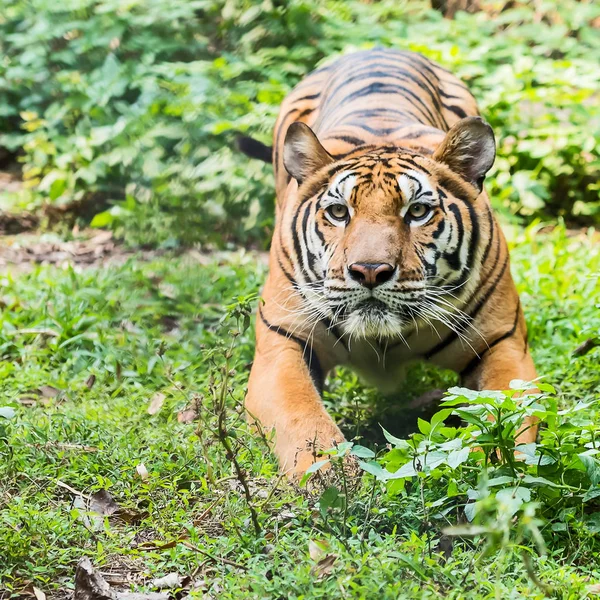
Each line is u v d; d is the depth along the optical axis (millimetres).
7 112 18016
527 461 6477
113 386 9188
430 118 9609
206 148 14898
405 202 7336
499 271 8094
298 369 7926
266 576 5695
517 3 21234
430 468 6086
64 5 18062
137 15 17578
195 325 10805
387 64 9898
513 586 5465
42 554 6008
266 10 17578
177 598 5746
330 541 5738
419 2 21734
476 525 5117
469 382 8281
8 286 11531
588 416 7871
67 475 7059
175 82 16062
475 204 7781
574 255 12453
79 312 10570
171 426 7871
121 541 6305
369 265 7070
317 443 7195
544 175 15281
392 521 6246
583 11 20203
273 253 8336
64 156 15820
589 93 16188
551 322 10164
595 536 6125
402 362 8383
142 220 14141
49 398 8938
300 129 7809
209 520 6539
